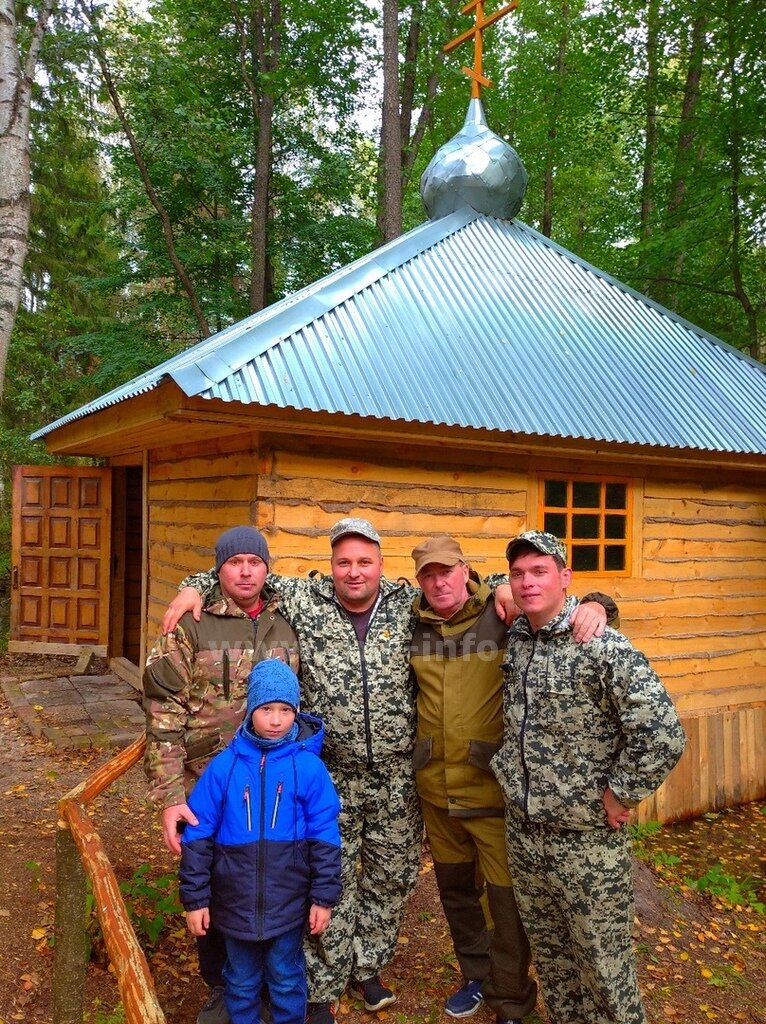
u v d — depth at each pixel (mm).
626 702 2387
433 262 6707
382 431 4742
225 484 5402
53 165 15719
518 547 2568
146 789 5543
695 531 6902
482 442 5102
